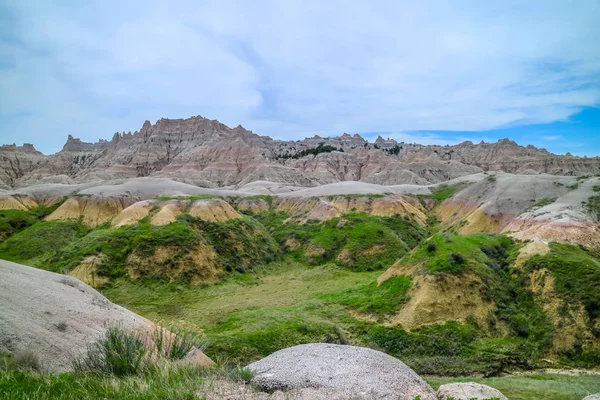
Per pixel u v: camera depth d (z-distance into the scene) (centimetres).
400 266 4444
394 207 8844
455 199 9288
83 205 8912
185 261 5956
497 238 5022
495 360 3234
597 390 2497
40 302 1622
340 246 7356
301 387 1108
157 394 961
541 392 2461
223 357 2778
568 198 6047
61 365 1321
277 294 5312
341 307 4138
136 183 10312
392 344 3419
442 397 1262
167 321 3812
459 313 3719
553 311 3706
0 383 966
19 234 7694
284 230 8712
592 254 4434
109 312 1820
